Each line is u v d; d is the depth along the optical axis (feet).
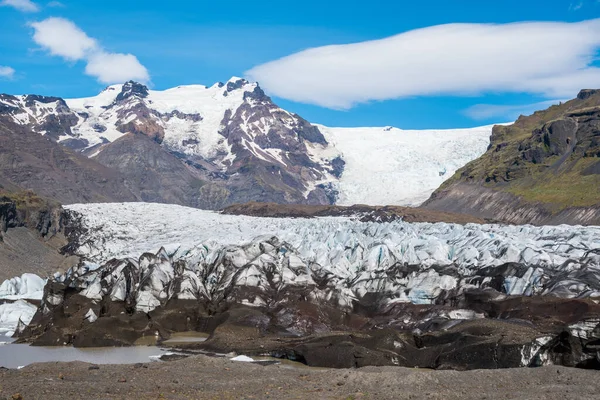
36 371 165.17
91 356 218.79
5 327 274.57
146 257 298.56
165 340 249.55
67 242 517.96
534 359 188.44
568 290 254.27
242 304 273.75
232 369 171.94
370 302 277.64
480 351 194.80
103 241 506.07
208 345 230.27
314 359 203.51
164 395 143.64
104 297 277.03
